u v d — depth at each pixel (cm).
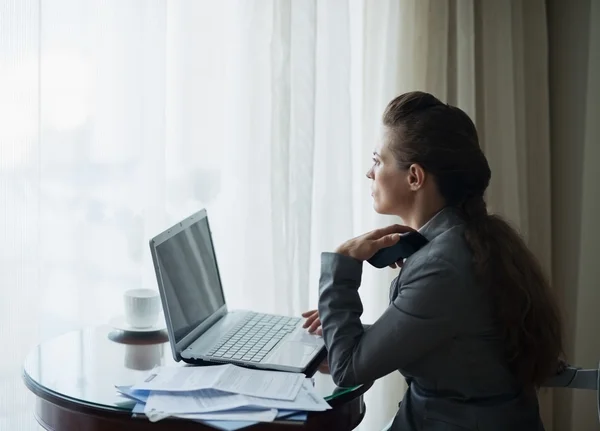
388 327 138
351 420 143
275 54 210
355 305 146
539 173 287
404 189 150
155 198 193
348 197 232
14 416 174
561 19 289
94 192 187
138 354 160
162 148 193
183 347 155
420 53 249
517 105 277
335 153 229
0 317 171
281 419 127
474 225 145
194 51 205
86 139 185
